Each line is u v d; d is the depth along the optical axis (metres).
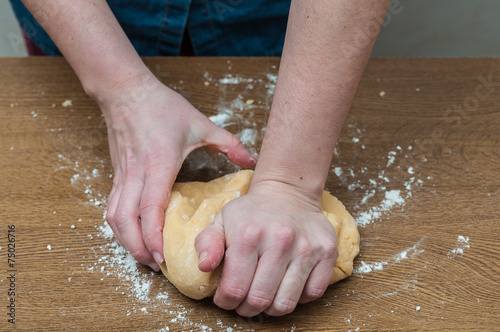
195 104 1.17
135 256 0.83
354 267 0.86
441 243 0.89
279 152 0.79
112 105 0.94
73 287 0.83
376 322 0.78
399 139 1.09
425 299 0.81
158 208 0.83
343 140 1.09
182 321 0.78
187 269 0.77
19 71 1.26
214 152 1.06
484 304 0.80
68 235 0.91
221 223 0.76
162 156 0.88
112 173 1.02
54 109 1.16
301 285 0.74
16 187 0.99
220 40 1.33
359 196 0.97
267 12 1.28
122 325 0.77
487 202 0.96
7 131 1.11
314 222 0.77
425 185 0.99
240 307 0.75
